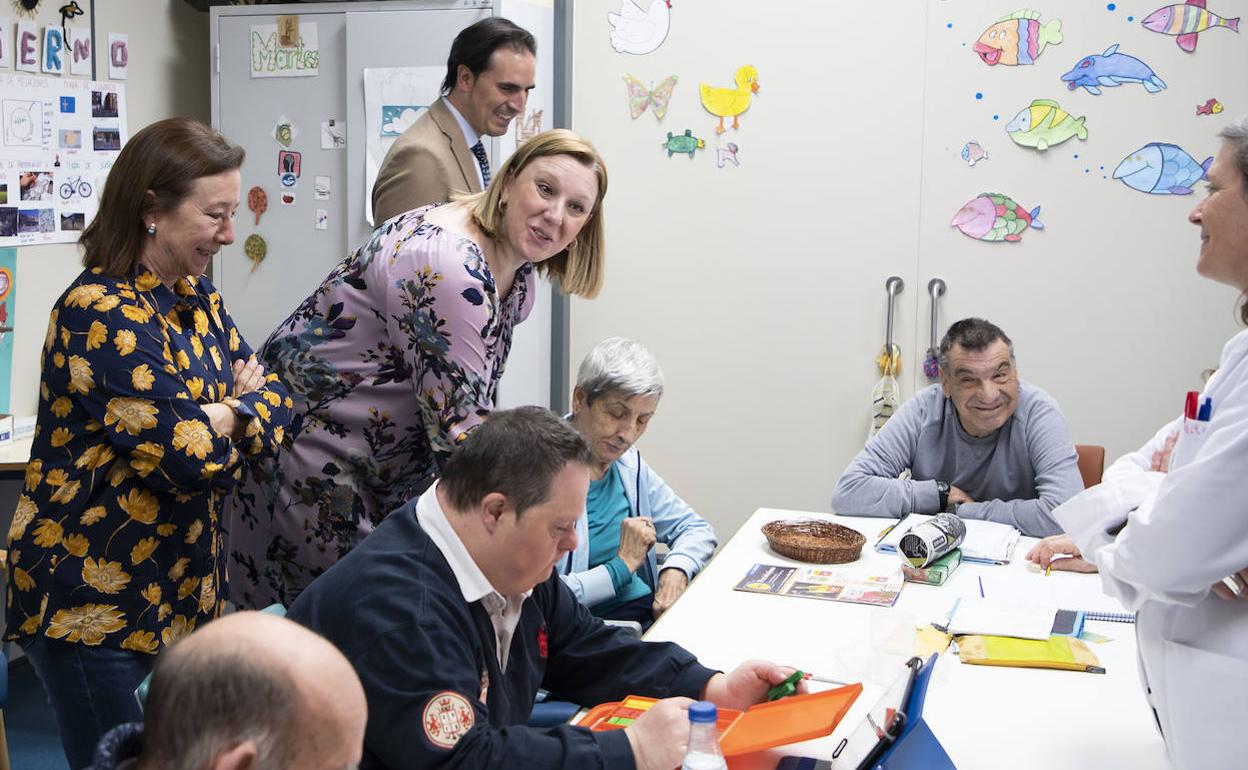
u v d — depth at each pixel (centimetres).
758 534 274
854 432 410
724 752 139
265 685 86
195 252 198
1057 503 272
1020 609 209
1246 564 141
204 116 427
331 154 386
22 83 334
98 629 192
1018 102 380
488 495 141
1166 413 382
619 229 422
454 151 312
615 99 416
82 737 195
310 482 219
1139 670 163
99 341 188
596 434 242
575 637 174
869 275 401
